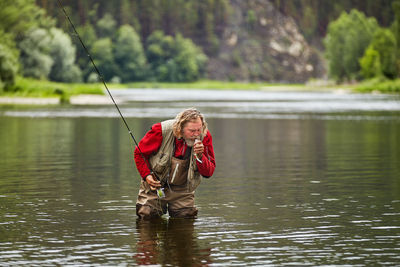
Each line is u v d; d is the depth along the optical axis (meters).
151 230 10.35
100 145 27.14
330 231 10.22
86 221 11.10
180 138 11.37
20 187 15.15
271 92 174.75
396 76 166.75
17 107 71.50
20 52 125.88
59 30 151.12
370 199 13.27
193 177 11.45
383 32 177.12
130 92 172.50
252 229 10.40
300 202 12.97
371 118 49.94
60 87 104.31
